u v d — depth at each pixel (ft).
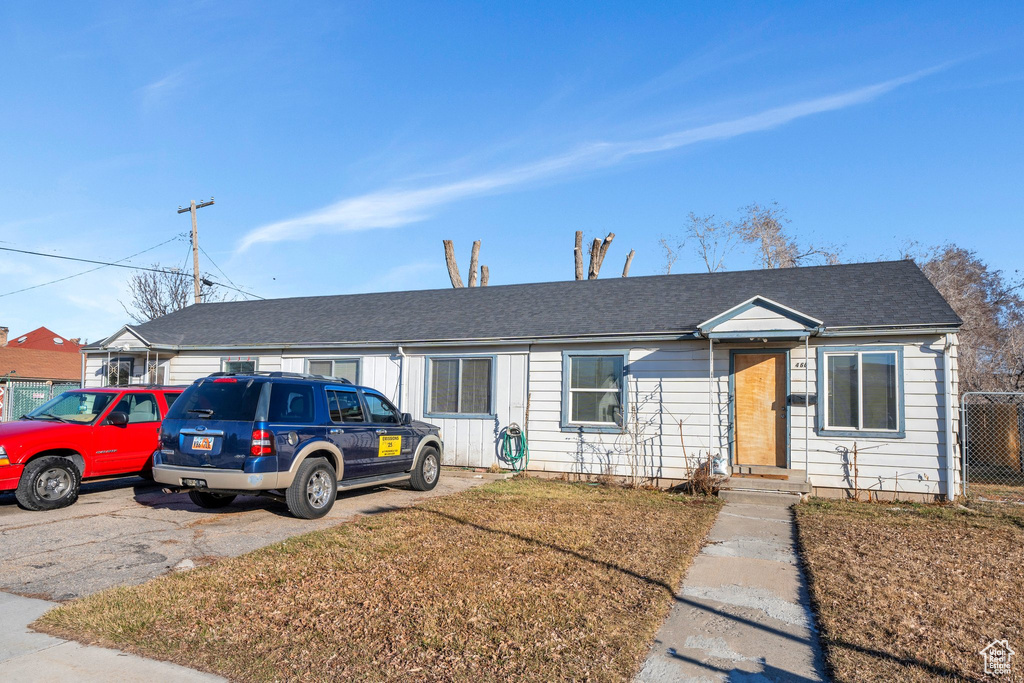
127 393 34.19
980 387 76.74
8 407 75.66
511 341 45.78
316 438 28.99
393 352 50.11
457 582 19.33
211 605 17.26
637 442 42.32
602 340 43.19
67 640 15.15
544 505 32.35
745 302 37.63
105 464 32.22
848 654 14.94
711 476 38.68
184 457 27.30
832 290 43.57
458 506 31.37
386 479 34.27
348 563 21.17
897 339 37.22
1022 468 51.13
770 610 18.34
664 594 18.97
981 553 24.00
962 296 92.63
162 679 13.29
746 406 40.37
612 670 13.94
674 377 41.93
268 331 56.80
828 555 23.61
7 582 19.29
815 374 38.88
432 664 14.08
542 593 18.47
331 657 14.37
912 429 36.55
